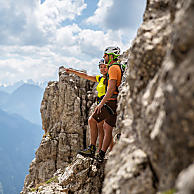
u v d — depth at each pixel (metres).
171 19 2.18
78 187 5.23
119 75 4.79
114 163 2.52
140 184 1.96
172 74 1.65
